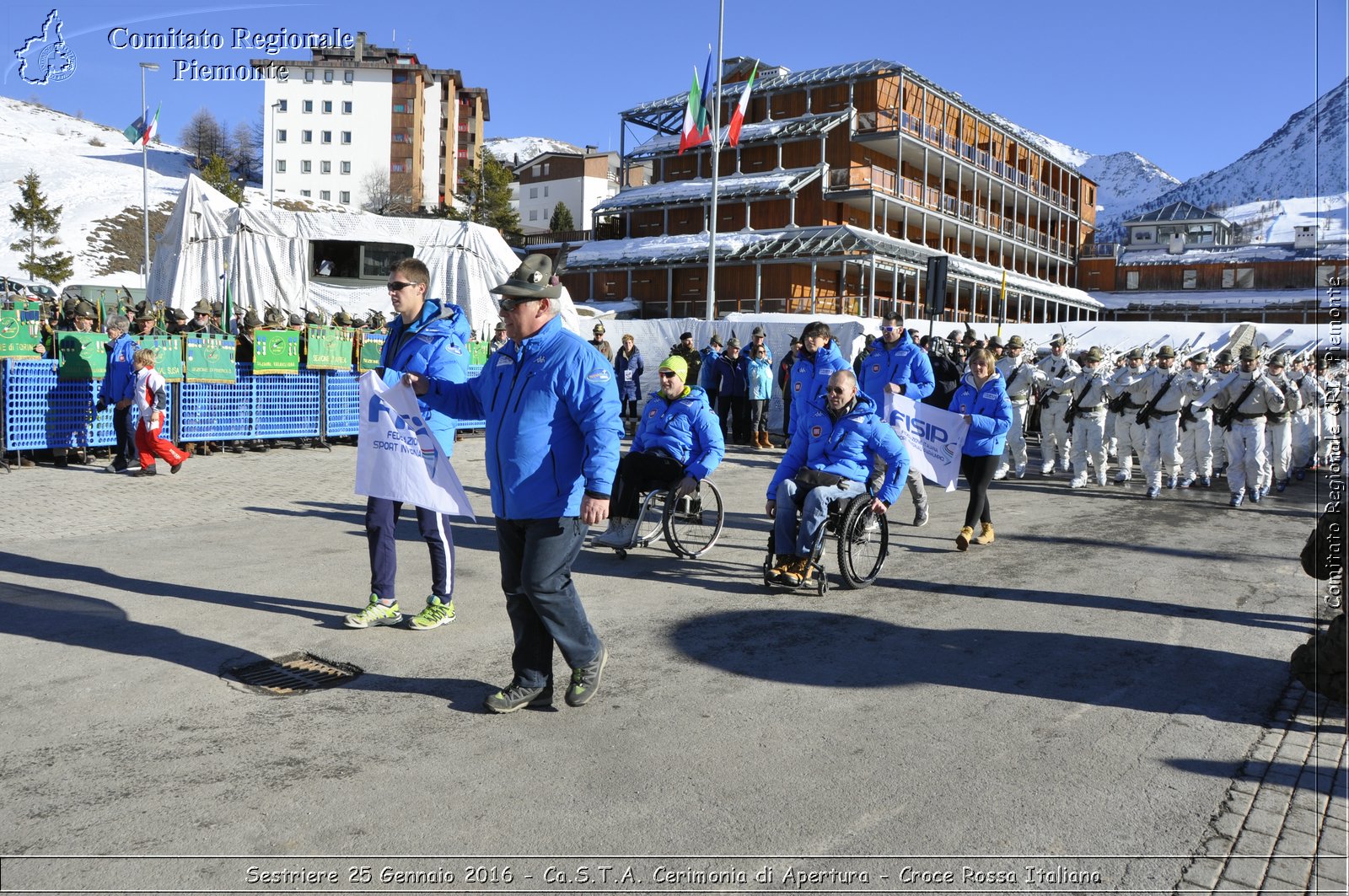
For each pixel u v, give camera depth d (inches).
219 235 762.8
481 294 819.4
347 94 3607.3
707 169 2151.8
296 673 186.2
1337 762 158.1
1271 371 529.0
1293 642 227.9
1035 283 2429.9
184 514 345.4
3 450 422.3
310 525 334.3
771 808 135.4
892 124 1968.5
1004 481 542.6
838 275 2034.9
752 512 399.2
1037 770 151.3
